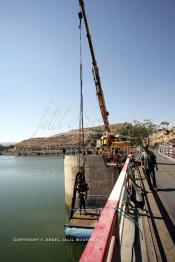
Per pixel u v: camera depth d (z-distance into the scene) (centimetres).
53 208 2377
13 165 8788
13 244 1483
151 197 780
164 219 534
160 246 396
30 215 2139
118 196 269
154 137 11850
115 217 218
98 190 2262
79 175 1526
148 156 957
